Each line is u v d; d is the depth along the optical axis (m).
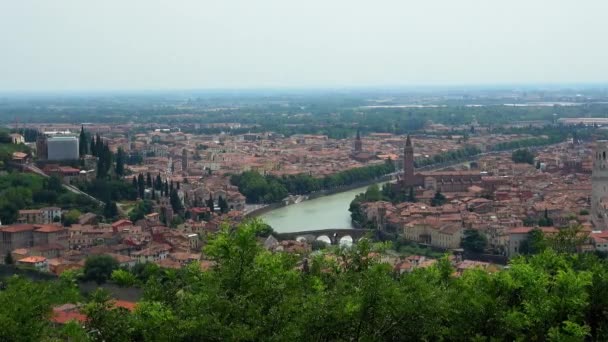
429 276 166.12
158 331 137.25
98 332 149.38
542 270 156.25
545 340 142.88
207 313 137.75
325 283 163.88
